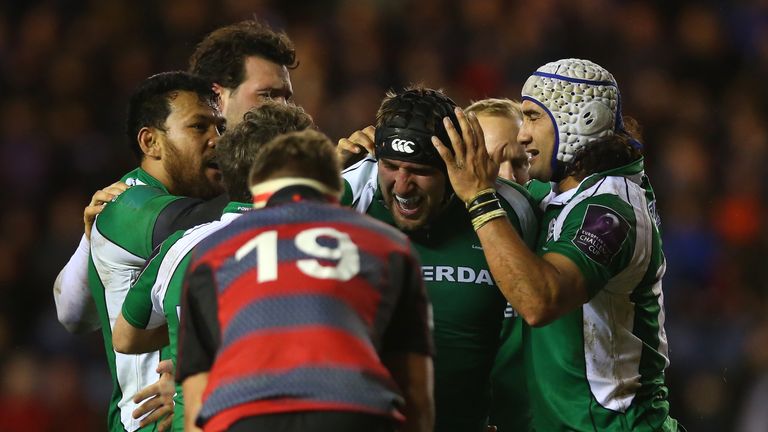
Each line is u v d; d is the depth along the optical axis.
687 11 48.88
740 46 48.34
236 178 14.60
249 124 14.66
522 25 45.81
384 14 46.88
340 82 44.25
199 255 12.66
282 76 19.98
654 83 45.56
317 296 12.05
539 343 16.03
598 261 15.11
